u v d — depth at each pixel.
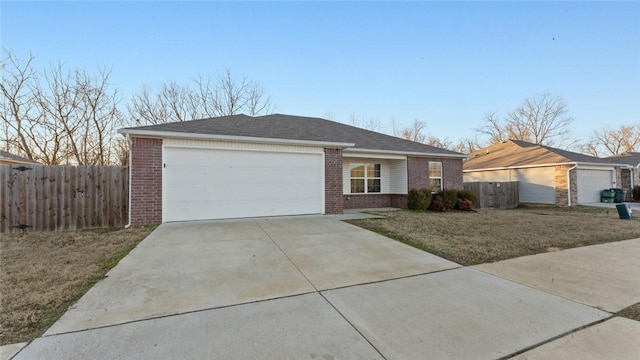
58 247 5.76
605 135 37.50
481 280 4.02
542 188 16.97
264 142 9.42
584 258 5.17
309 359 2.16
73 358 2.14
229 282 3.86
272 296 3.41
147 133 8.06
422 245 6.03
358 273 4.27
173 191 8.47
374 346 2.35
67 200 7.92
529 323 2.77
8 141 15.45
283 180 9.78
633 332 2.60
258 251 5.44
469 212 12.63
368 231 7.37
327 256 5.16
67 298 3.26
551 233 7.47
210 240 6.26
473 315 2.94
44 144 16.48
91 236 6.79
